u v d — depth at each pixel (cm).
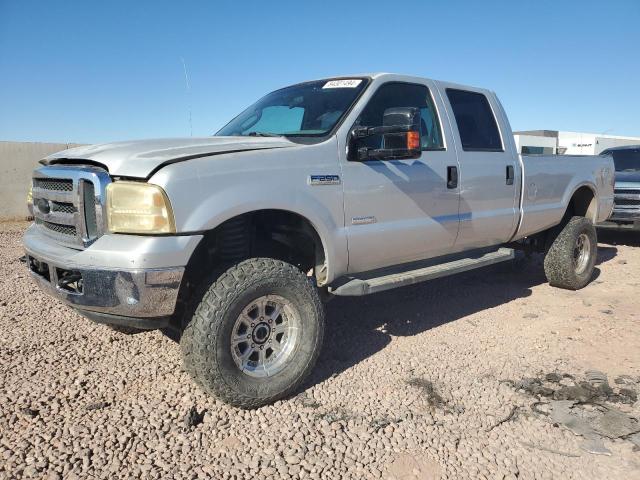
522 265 711
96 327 455
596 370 382
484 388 355
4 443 280
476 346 431
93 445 281
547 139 2714
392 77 418
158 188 282
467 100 486
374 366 389
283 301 330
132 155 300
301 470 265
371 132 359
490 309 534
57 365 379
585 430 304
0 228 1136
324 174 348
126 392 341
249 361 328
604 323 486
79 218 301
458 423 312
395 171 393
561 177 574
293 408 326
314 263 409
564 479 262
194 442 287
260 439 291
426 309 531
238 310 307
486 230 482
